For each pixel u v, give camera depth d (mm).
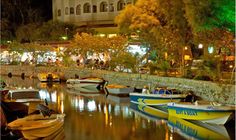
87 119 28250
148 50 47250
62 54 71000
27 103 26328
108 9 84062
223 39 33188
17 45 77500
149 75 43219
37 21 92438
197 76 35375
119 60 51344
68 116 29453
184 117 26062
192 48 46375
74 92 46031
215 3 29000
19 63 78250
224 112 23484
